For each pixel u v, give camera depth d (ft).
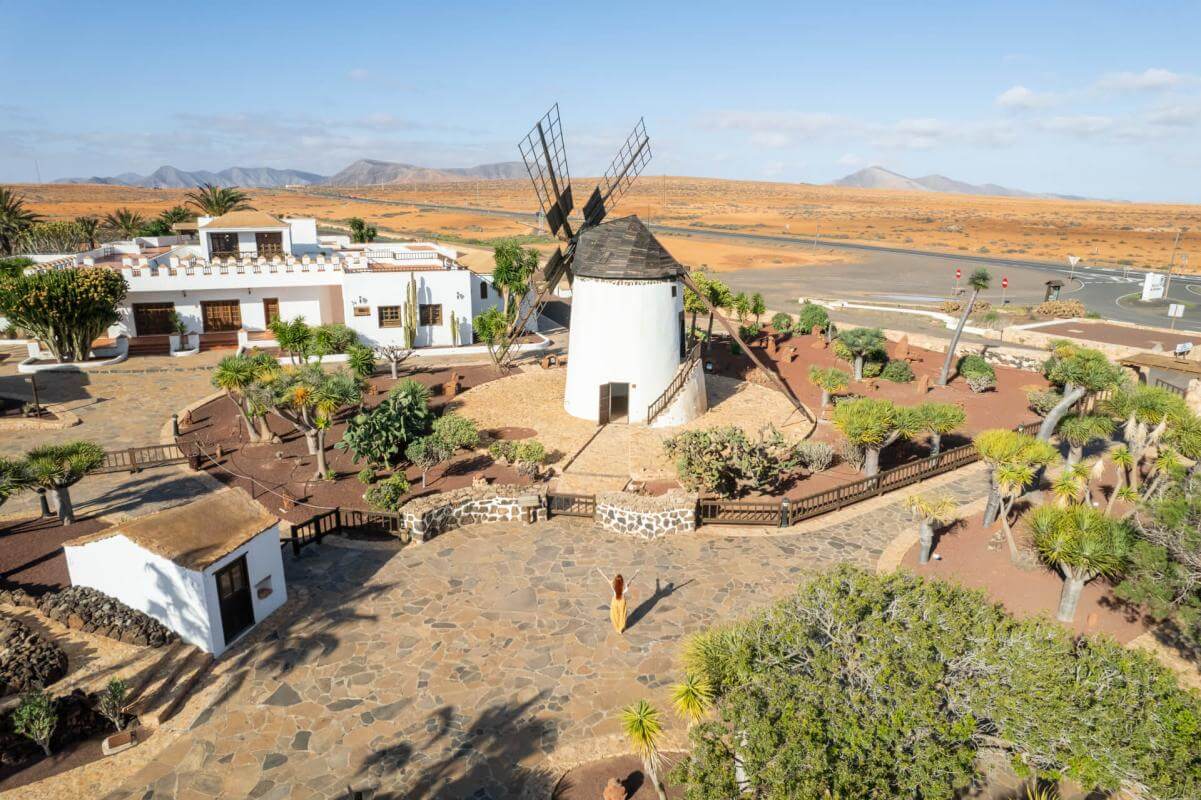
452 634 54.44
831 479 85.25
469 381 121.39
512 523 73.31
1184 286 245.24
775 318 157.69
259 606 55.62
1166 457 63.26
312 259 159.63
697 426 100.63
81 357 127.44
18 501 76.74
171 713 45.93
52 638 51.78
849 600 37.96
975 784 37.86
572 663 51.21
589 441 94.63
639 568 64.59
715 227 483.51
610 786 38.55
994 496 69.36
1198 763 30.48
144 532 52.19
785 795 28.58
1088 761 30.68
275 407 88.89
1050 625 37.47
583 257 101.50
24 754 42.06
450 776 41.16
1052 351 129.18
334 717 45.73
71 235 230.27
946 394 117.50
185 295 143.23
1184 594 46.16
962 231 456.45
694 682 36.17
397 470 85.56
